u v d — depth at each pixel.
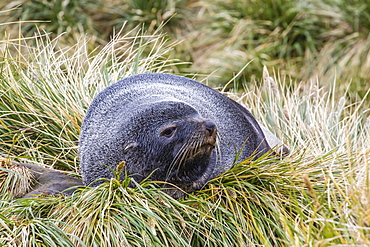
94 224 13.69
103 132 14.62
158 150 13.92
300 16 31.50
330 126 20.03
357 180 14.72
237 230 14.34
